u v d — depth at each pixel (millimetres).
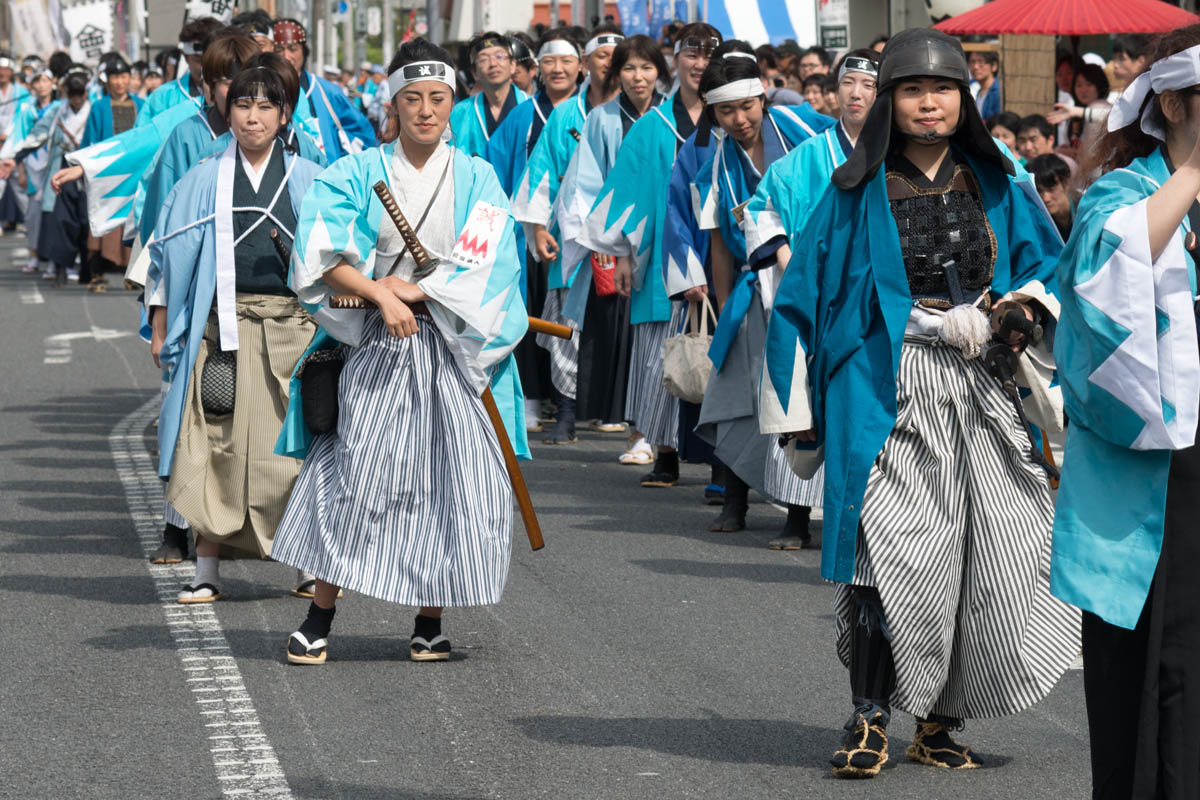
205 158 10516
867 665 7016
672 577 10695
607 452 15570
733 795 6879
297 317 10062
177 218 10148
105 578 10703
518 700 8180
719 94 11492
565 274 14945
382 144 8938
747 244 10656
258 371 10039
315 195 8430
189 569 10969
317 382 8648
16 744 7531
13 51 56219
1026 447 6941
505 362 8867
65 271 28734
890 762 7320
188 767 7223
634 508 12938
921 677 6922
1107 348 5250
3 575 10750
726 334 11344
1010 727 7863
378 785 7004
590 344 15312
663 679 8531
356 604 10086
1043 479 6934
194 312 10062
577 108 15664
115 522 12414
